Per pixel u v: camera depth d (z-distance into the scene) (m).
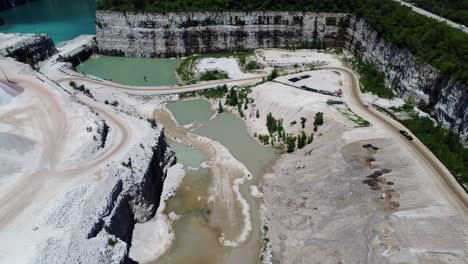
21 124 67.69
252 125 90.12
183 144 84.00
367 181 62.88
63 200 50.22
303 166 72.88
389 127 77.25
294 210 63.47
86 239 46.25
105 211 51.91
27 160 58.84
